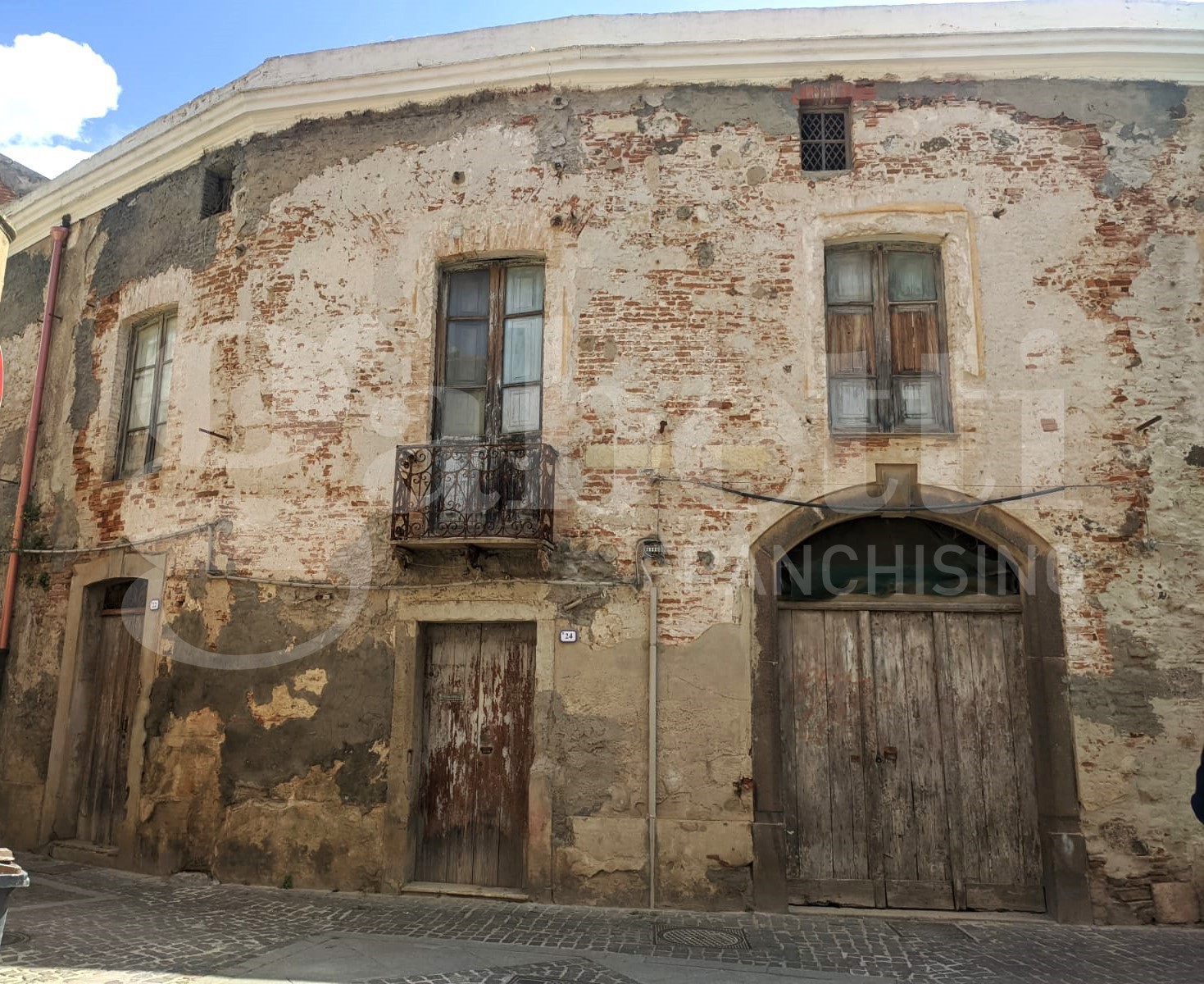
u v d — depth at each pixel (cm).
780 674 751
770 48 823
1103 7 822
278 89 903
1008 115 809
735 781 718
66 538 986
